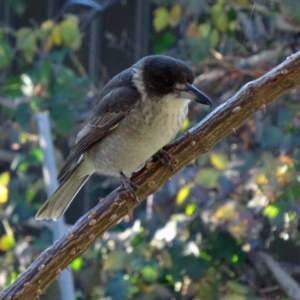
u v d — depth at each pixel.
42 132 9.57
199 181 8.49
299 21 9.16
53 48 12.47
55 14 13.16
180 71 6.95
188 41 9.90
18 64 12.66
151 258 9.16
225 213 8.41
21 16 13.17
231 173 8.64
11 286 4.93
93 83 11.70
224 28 9.85
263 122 9.49
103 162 7.39
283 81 5.30
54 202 7.45
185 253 8.92
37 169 12.31
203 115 10.22
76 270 9.51
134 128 7.07
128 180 5.53
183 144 5.54
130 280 8.85
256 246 9.51
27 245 9.84
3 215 10.49
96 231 5.20
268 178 8.34
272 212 8.30
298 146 8.66
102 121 7.23
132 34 12.60
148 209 9.60
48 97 10.48
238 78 9.98
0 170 12.77
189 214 8.97
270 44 10.54
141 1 12.48
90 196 12.00
